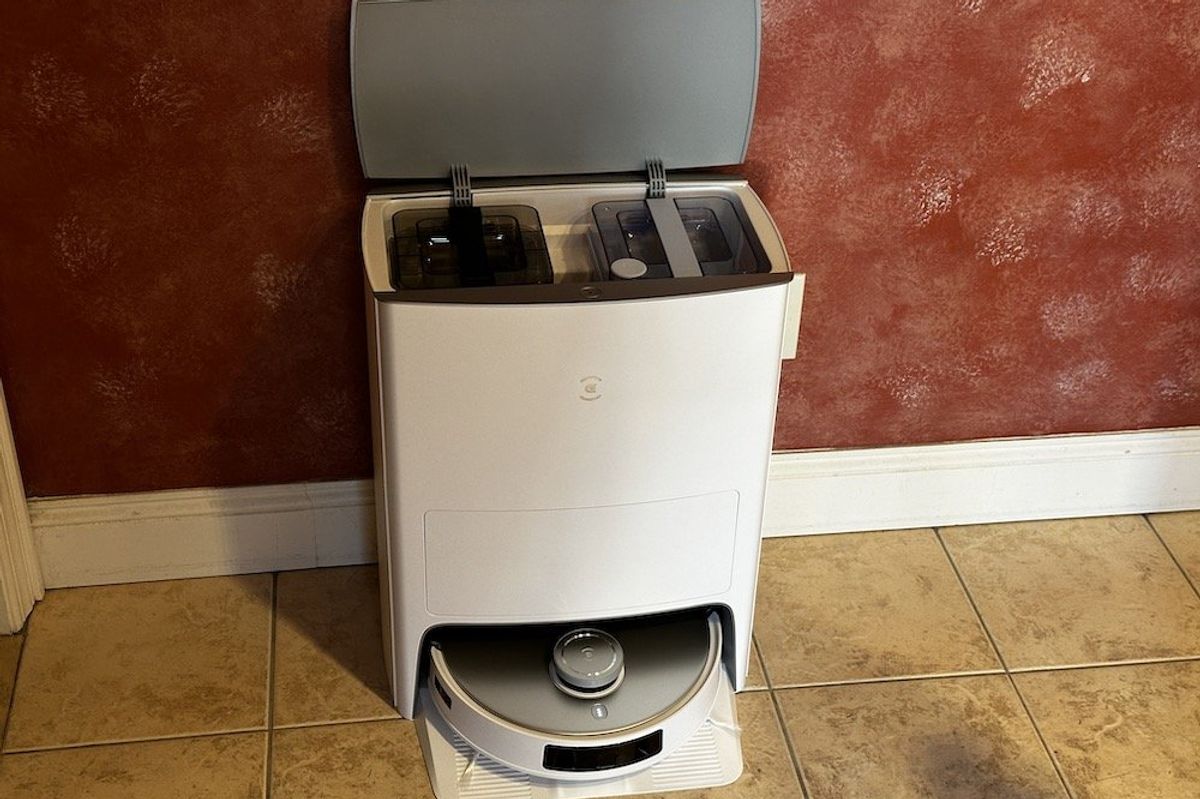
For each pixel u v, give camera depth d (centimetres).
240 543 186
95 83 148
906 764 167
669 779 162
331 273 166
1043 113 167
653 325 135
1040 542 201
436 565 151
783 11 155
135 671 173
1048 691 177
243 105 152
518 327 132
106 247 159
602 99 150
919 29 158
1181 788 165
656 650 163
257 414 176
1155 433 199
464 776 161
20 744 163
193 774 161
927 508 201
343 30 148
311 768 162
